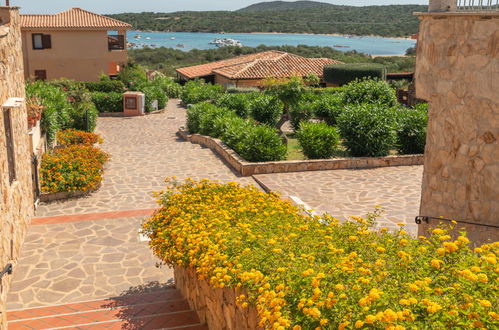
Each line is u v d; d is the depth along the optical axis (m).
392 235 4.97
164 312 6.58
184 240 5.88
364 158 15.21
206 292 5.76
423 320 2.97
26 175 10.45
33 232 10.09
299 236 4.89
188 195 7.21
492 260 3.26
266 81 21.00
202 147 19.73
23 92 10.70
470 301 2.95
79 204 12.13
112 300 7.20
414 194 12.21
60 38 38.00
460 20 5.89
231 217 6.04
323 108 21.97
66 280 8.07
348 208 11.15
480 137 5.79
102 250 9.30
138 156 18.00
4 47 8.54
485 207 5.82
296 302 3.54
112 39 41.91
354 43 199.62
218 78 41.28
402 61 74.94
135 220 10.92
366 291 3.32
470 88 5.85
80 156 14.30
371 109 16.11
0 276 6.45
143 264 8.76
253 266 4.41
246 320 4.29
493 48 5.49
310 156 15.89
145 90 32.81
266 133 15.62
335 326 3.15
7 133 8.80
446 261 3.59
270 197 7.11
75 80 39.09
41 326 6.18
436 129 6.53
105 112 31.86
